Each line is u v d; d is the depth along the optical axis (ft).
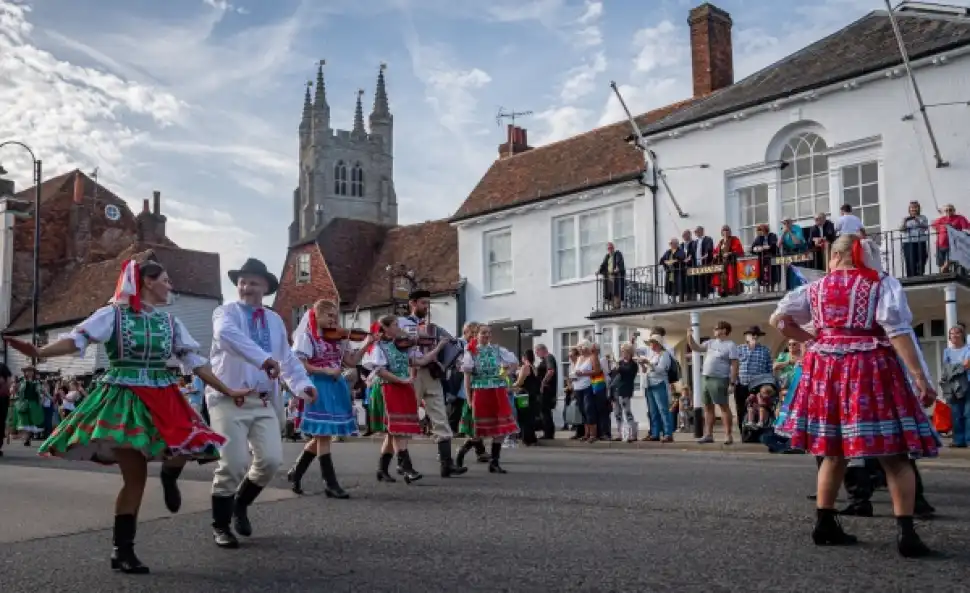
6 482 30.45
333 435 25.41
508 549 16.84
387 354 29.27
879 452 15.15
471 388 33.37
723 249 59.47
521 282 81.66
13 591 14.26
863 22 65.98
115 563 15.57
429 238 104.94
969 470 32.63
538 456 42.73
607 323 67.97
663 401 49.52
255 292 19.06
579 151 83.71
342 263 107.86
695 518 20.10
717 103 67.87
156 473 33.09
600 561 15.56
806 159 61.98
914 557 15.33
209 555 16.96
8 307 138.62
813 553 15.85
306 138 300.61
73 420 15.53
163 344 16.12
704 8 78.95
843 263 16.56
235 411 18.30
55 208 146.30
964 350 41.24
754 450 43.47
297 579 14.75
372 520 20.84
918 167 55.88
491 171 91.61
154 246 136.15
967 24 56.29
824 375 16.11
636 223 71.92
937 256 50.90
